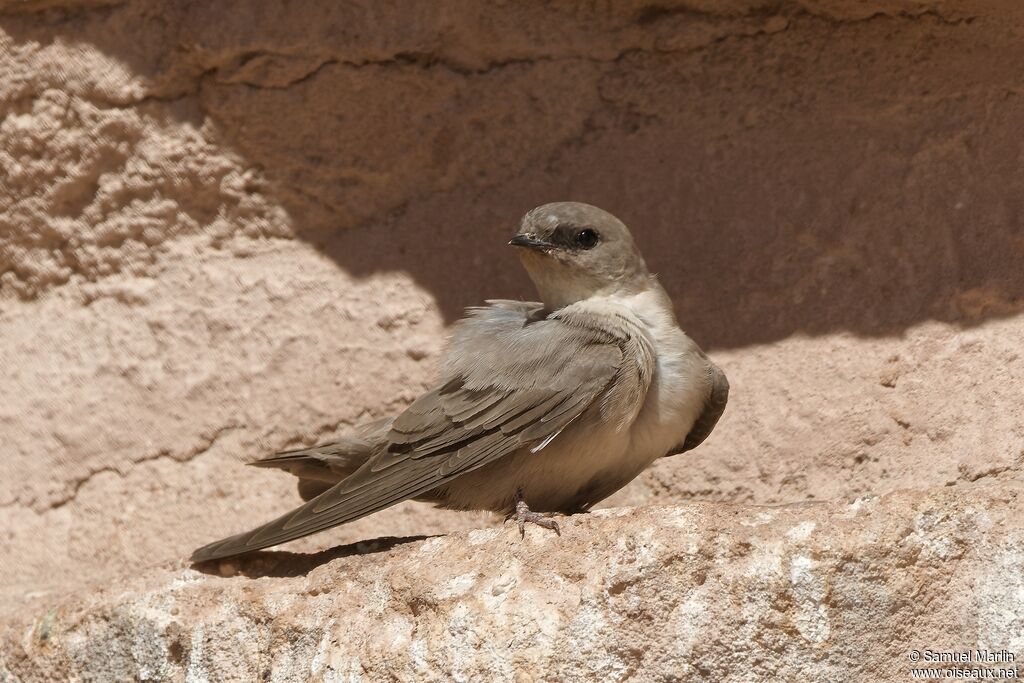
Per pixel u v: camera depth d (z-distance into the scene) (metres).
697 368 9.89
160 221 12.03
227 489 11.75
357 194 12.09
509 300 11.04
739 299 11.55
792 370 11.22
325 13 11.50
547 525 8.46
